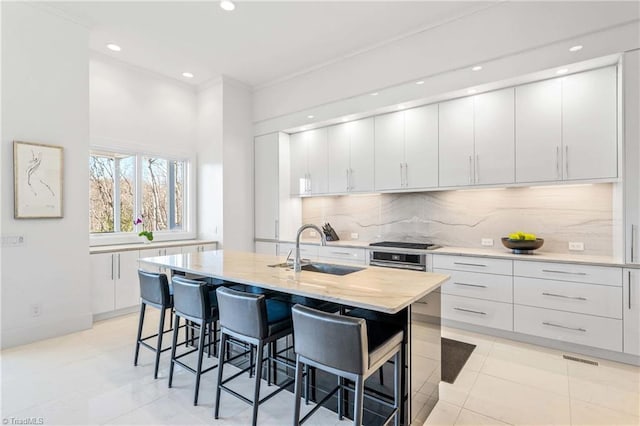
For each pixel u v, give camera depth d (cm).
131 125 428
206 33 353
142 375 246
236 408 207
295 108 453
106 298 369
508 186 312
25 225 300
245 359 262
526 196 338
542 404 208
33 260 305
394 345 168
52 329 316
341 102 407
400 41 354
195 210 502
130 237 430
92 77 392
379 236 440
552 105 290
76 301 332
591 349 269
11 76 292
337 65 408
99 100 398
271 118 484
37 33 306
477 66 308
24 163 297
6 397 215
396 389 174
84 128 338
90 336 321
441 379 238
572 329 271
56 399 213
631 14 243
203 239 495
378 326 181
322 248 431
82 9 314
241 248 492
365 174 410
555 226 323
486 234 361
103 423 191
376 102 375
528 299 291
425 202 403
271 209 488
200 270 236
